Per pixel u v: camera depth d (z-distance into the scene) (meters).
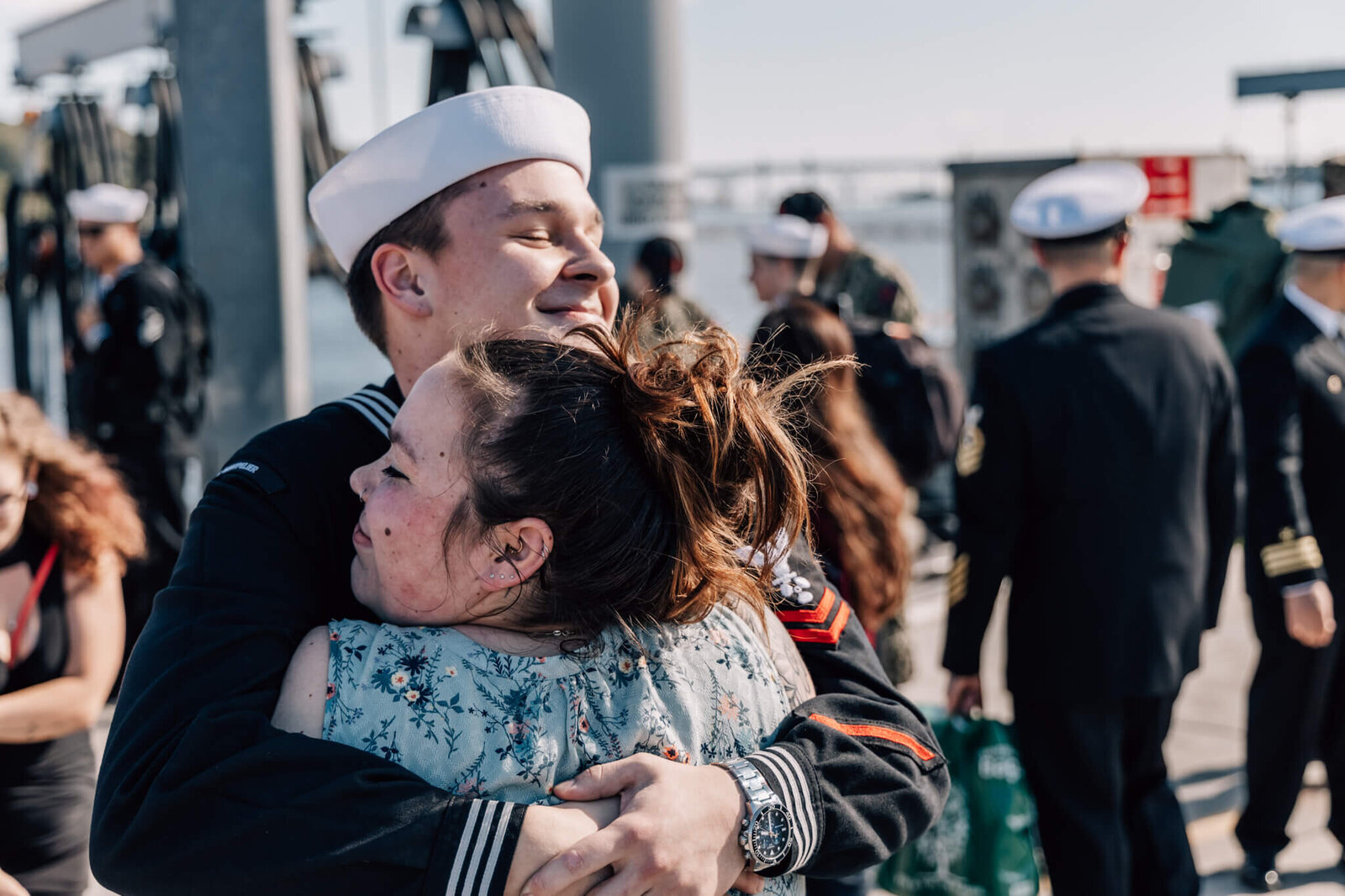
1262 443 3.41
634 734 1.04
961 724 2.89
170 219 7.45
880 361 3.59
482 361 1.09
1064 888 2.86
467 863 0.96
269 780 0.99
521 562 1.05
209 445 4.77
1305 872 3.64
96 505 2.34
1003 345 2.90
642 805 1.00
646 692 1.06
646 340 1.21
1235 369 3.53
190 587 1.13
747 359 1.37
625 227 4.80
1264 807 3.52
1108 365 2.81
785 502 1.14
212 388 4.62
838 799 1.11
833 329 2.71
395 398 1.34
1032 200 3.00
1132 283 6.66
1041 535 2.83
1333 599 3.52
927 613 5.74
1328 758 3.63
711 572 1.10
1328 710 3.60
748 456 1.12
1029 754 2.90
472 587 1.06
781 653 1.23
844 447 2.59
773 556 1.21
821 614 1.32
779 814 1.05
